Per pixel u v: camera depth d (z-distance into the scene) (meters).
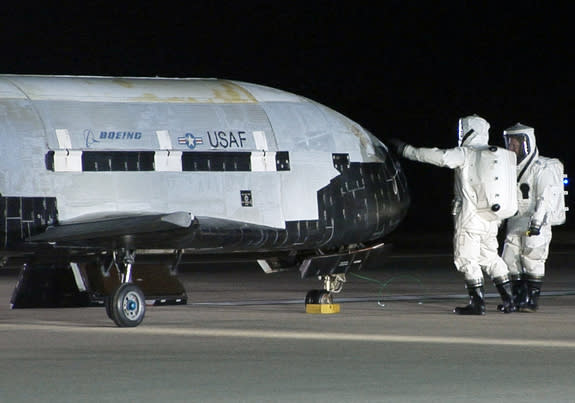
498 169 40.31
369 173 42.00
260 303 45.84
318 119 41.41
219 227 38.28
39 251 36.31
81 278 38.19
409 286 54.50
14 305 38.09
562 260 75.56
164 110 38.59
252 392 23.70
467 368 26.94
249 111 40.12
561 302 45.53
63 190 36.31
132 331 34.94
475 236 40.69
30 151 36.16
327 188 40.69
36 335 33.78
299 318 39.06
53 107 37.16
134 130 37.75
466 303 45.09
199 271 67.56
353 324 36.91
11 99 36.91
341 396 23.27
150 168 37.56
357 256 42.44
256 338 32.94
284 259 42.97
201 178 38.31
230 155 38.94
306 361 28.09
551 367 27.12
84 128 37.06
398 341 32.19
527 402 22.69
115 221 35.84
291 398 23.03
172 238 36.00
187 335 33.75
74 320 38.66
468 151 40.88
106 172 36.94
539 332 34.47
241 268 70.44
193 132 38.59
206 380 25.19
